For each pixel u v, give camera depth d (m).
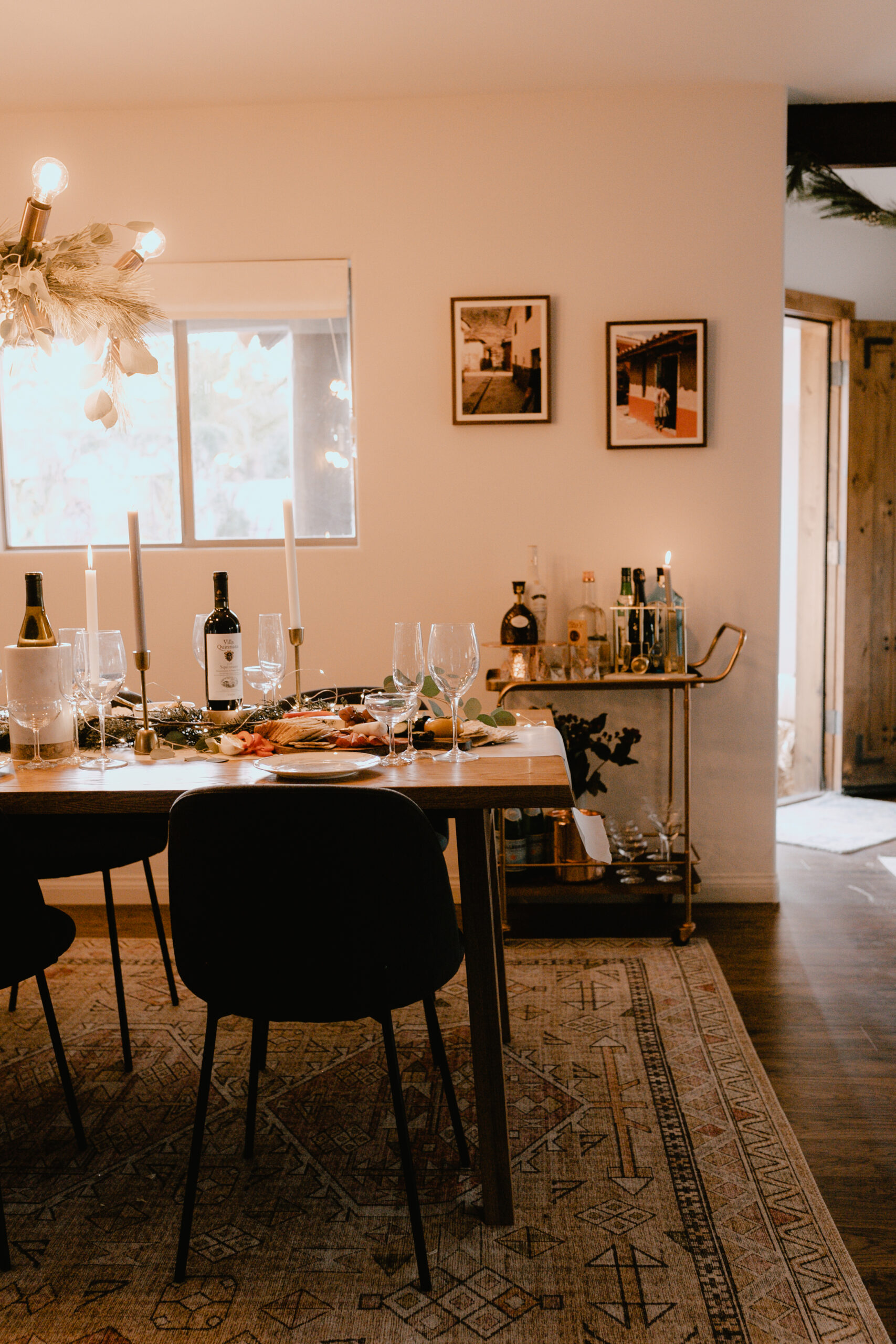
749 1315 1.50
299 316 3.52
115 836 2.49
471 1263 1.62
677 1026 2.51
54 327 2.00
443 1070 1.90
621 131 3.39
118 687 2.01
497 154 3.42
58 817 2.52
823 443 5.18
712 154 3.38
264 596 3.60
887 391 5.05
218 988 1.56
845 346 5.02
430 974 1.56
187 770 1.87
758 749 3.53
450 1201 1.79
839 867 3.97
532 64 3.19
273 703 2.44
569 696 3.58
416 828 1.49
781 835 4.42
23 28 2.90
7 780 1.80
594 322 3.45
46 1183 1.87
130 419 2.11
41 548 3.74
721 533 3.48
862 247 5.18
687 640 3.52
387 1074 2.29
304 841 1.45
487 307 3.43
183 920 1.56
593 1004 2.65
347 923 1.48
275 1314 1.52
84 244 1.89
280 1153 1.96
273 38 2.98
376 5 2.81
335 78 3.27
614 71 3.25
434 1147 1.98
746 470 3.46
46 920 1.92
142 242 2.04
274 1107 2.14
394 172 3.45
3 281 1.84
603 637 3.36
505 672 3.39
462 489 3.52
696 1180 1.84
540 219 3.43
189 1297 1.56
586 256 3.43
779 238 3.38
